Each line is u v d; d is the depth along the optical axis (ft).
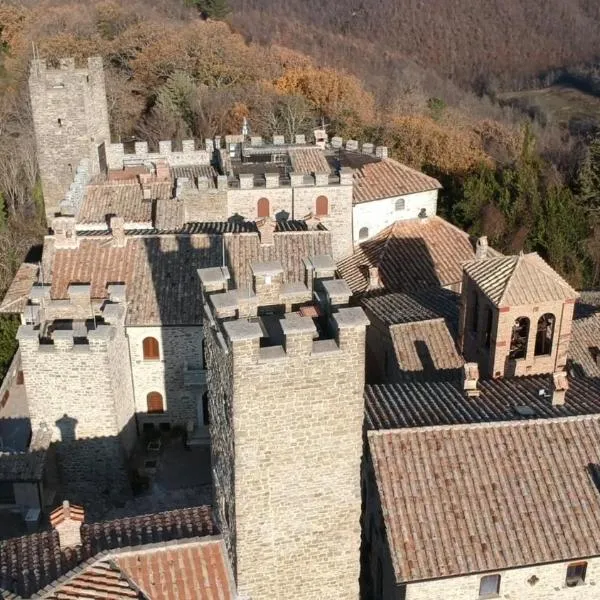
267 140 286.05
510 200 254.06
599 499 92.63
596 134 299.58
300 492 85.81
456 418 100.63
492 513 90.58
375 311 144.97
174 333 143.13
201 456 146.30
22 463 128.88
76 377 129.70
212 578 89.66
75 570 87.61
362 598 110.11
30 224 249.75
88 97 205.57
